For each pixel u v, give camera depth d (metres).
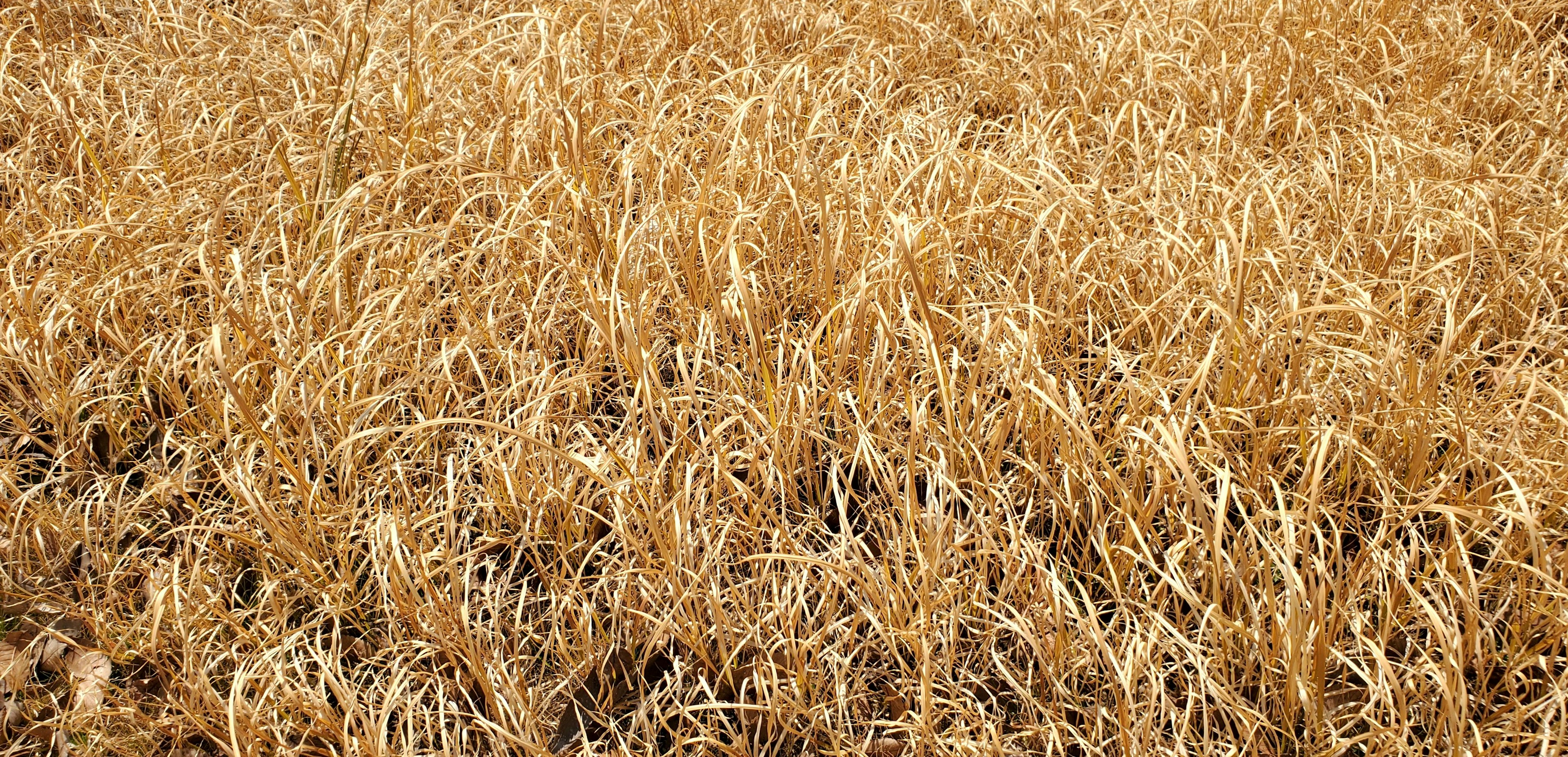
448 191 3.32
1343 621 2.07
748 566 2.45
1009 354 2.48
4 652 2.32
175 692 2.25
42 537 2.52
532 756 2.05
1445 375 2.56
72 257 3.03
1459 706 1.92
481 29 4.10
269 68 3.90
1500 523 2.25
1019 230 3.07
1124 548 2.13
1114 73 3.91
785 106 3.40
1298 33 3.94
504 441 2.45
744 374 2.70
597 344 2.71
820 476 2.56
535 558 2.31
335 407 2.59
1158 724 2.12
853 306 2.52
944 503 2.28
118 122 3.68
